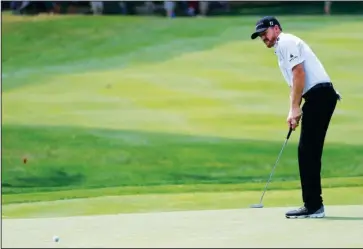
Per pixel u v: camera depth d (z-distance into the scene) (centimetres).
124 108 3938
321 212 1920
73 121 3919
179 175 3672
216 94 3950
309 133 1894
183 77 4028
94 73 4094
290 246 1506
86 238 1656
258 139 3753
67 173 3722
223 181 3609
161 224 1862
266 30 1912
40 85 4031
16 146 3781
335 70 4019
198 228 1783
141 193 3291
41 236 1692
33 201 3141
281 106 3875
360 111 3762
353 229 1723
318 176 1909
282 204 2839
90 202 3047
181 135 3800
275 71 3988
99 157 3756
